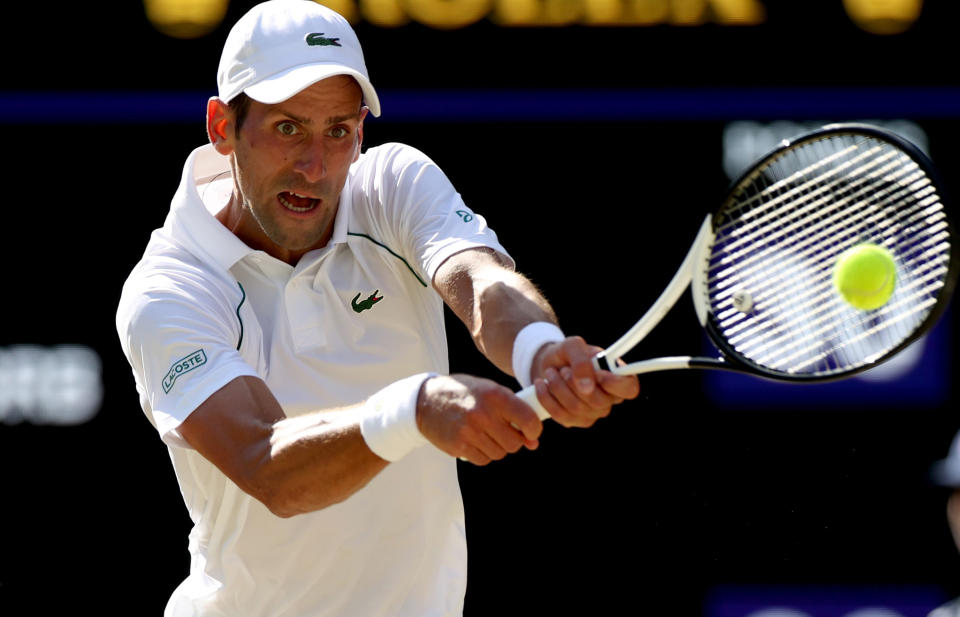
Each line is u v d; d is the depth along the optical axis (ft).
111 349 66.54
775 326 38.75
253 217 37.42
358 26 64.64
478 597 68.64
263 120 35.91
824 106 64.95
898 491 66.08
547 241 66.44
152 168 65.72
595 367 31.71
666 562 67.77
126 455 66.90
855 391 66.03
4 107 64.90
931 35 64.18
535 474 67.97
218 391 34.45
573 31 64.75
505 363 34.58
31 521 67.00
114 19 64.54
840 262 31.96
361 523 37.83
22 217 65.67
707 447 67.05
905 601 66.49
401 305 38.52
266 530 37.76
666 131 65.51
